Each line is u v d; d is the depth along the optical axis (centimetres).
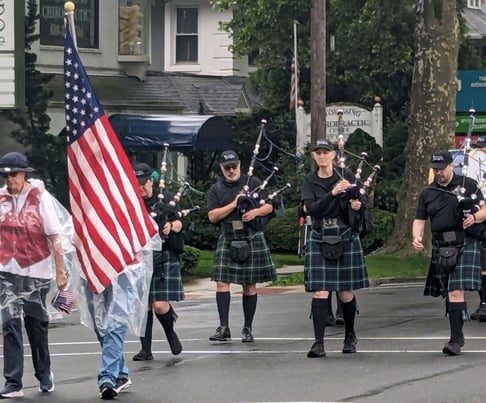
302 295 2434
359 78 4378
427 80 3102
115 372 1233
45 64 3684
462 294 1468
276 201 2961
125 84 3988
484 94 3909
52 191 3256
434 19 3091
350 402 1174
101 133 1275
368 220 1488
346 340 1512
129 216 1273
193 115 3931
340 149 1519
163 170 1536
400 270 2870
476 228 1455
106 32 3931
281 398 1203
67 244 1266
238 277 1658
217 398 1215
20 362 1259
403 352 1505
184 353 1559
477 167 2041
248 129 4128
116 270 1242
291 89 4228
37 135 3253
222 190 1669
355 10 4362
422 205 1482
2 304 1255
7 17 2936
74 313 2214
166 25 5003
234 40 4697
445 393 1212
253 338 1686
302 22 4478
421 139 3112
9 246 1257
